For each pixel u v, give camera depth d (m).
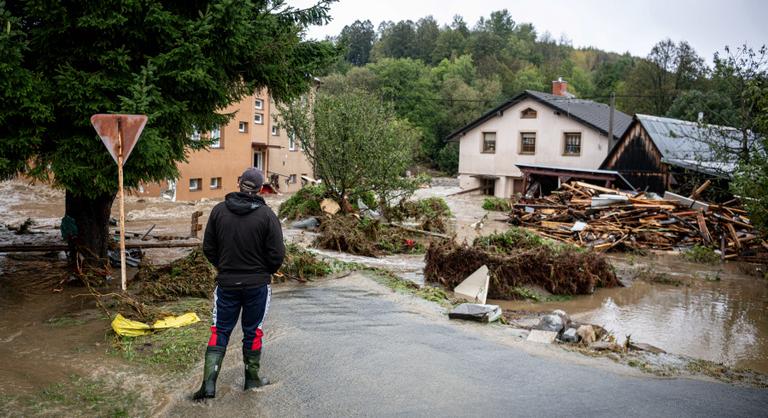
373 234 14.59
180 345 5.93
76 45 7.64
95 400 4.59
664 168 24.28
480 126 37.56
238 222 4.66
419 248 14.61
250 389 4.88
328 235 13.90
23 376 4.98
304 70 9.73
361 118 17.78
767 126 12.38
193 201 24.42
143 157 7.50
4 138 7.05
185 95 8.22
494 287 9.95
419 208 20.25
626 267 13.45
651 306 9.72
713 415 4.66
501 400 4.79
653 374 5.77
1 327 6.46
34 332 6.32
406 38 101.06
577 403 4.78
